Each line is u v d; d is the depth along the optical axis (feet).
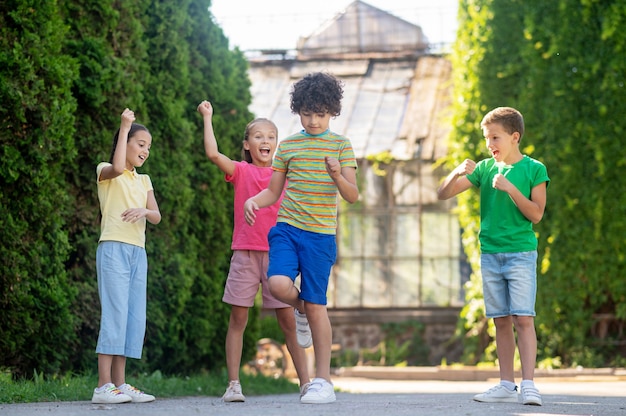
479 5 53.26
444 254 71.46
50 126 22.89
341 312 71.77
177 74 30.58
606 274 50.29
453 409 15.80
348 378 60.64
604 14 48.55
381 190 72.49
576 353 51.52
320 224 17.12
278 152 17.52
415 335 70.28
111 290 18.25
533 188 18.69
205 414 13.96
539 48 50.80
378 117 76.95
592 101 49.80
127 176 19.08
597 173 49.80
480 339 62.49
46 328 23.30
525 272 18.35
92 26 26.09
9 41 22.52
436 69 82.53
